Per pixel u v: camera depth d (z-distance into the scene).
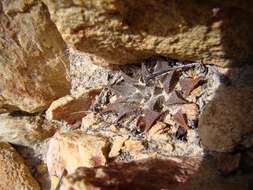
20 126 0.16
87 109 0.15
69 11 0.11
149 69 0.14
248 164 0.12
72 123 0.15
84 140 0.14
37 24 0.13
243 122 0.12
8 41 0.14
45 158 0.16
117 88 0.14
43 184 0.16
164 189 0.11
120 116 0.14
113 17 0.11
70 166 0.14
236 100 0.12
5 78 0.14
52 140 0.16
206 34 0.11
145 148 0.13
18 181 0.15
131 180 0.11
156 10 0.11
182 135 0.13
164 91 0.13
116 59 0.13
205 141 0.12
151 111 0.13
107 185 0.10
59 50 0.15
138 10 0.11
